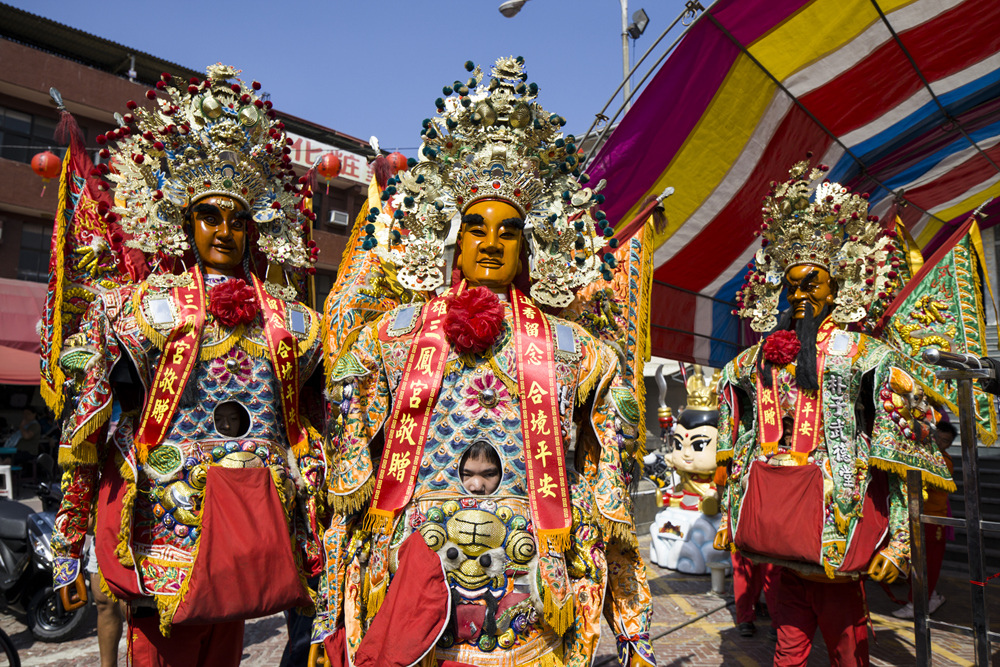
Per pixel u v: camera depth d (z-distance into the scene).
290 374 2.88
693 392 7.12
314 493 2.88
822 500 3.41
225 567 2.43
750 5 4.11
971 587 2.85
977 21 4.51
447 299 2.24
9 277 16.23
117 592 2.51
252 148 3.05
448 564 1.98
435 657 1.96
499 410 2.09
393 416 2.13
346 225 20.45
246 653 4.59
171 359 2.64
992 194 7.66
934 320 4.64
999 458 9.16
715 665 4.45
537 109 2.50
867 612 3.44
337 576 2.17
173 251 2.86
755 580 5.06
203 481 2.58
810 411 3.69
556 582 1.98
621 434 2.22
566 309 2.67
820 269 4.01
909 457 3.37
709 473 6.99
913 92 5.26
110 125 17.66
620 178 4.89
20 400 16.58
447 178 2.42
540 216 2.41
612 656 4.39
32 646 4.71
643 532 8.27
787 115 5.16
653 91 4.43
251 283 3.01
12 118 16.42
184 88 3.08
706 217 5.51
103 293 2.79
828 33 4.42
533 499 2.03
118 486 2.67
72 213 3.24
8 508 5.20
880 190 7.09
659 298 6.29
